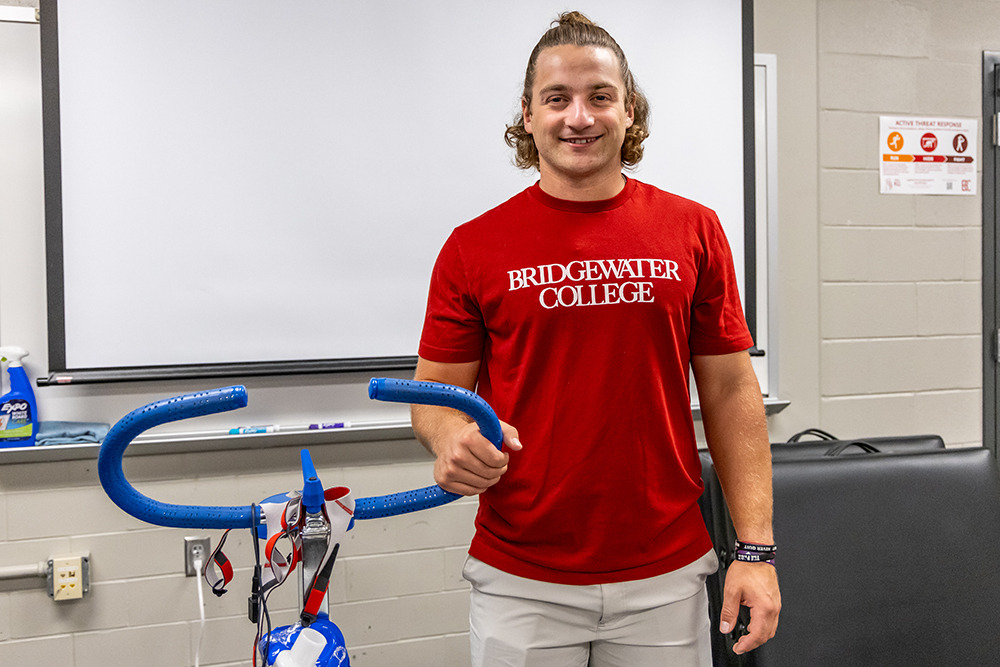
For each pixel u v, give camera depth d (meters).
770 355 2.22
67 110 1.75
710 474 1.35
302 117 1.89
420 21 1.94
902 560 1.33
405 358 1.97
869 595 1.31
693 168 2.10
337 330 1.93
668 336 1.07
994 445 2.40
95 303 1.78
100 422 1.81
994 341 2.38
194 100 1.82
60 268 1.75
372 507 0.86
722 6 2.10
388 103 1.93
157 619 1.87
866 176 2.30
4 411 1.73
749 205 2.13
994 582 1.35
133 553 1.85
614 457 1.05
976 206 2.39
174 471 1.86
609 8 2.03
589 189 1.09
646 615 1.08
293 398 1.92
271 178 1.88
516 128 1.30
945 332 2.38
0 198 1.76
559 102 1.04
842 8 2.25
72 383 1.75
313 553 0.79
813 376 2.27
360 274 1.94
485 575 1.12
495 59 1.99
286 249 1.89
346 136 1.91
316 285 1.92
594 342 1.05
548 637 1.08
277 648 0.74
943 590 1.33
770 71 2.20
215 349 1.86
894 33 2.30
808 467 1.38
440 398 0.76
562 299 1.04
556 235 1.07
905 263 2.34
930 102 2.35
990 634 1.32
